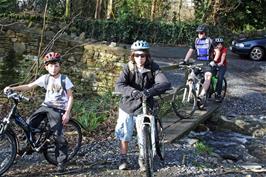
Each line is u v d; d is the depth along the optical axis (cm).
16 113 486
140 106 505
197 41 908
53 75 499
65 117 492
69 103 495
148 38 2080
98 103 878
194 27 2116
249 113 988
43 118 504
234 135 820
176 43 2100
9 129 477
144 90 475
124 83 488
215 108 920
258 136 819
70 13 1939
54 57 490
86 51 1307
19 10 1609
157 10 2284
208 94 944
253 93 1196
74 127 553
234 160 661
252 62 1716
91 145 623
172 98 828
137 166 546
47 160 522
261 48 1750
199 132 817
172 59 1617
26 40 1389
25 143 519
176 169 552
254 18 2584
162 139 545
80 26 1916
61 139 498
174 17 2242
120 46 1345
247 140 791
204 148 654
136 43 489
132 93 475
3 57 1389
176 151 622
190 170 553
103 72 1271
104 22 1970
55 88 497
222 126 867
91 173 516
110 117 780
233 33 2264
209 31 2169
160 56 1686
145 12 2302
